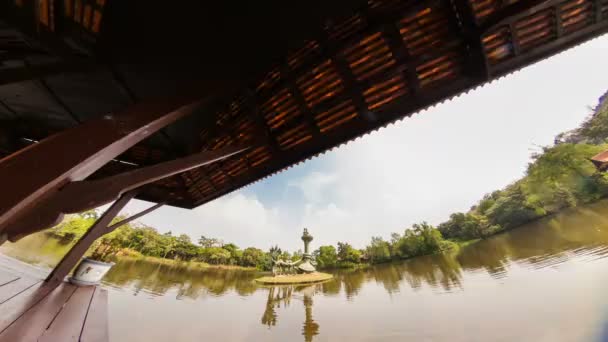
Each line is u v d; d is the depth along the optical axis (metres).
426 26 3.54
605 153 36.28
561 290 13.84
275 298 21.16
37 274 4.67
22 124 4.34
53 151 1.09
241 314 15.34
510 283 17.61
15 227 1.08
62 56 2.91
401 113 4.13
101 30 2.96
